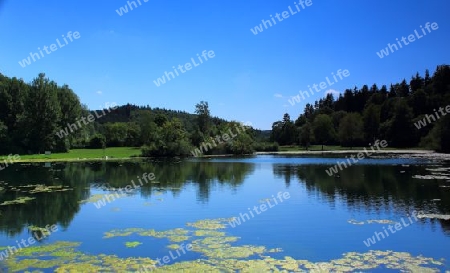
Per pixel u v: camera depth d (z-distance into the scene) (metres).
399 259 15.85
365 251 17.03
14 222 23.08
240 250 17.20
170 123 99.88
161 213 25.31
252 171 52.56
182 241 18.69
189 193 33.59
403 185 36.19
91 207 27.59
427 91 130.12
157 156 93.31
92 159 82.94
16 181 43.00
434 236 19.23
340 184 37.84
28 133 91.69
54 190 36.03
